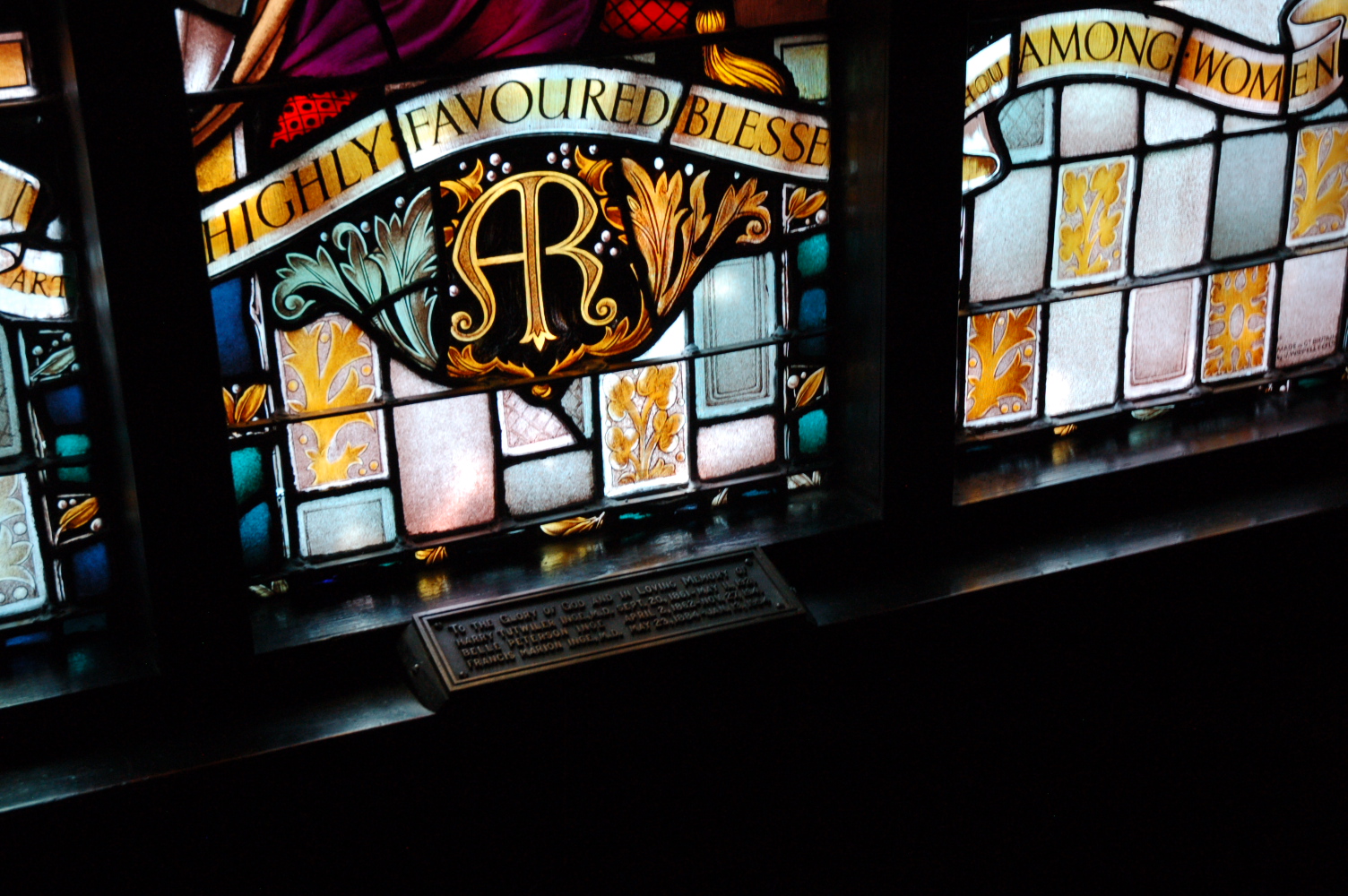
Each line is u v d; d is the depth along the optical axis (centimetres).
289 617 221
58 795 188
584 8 222
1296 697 298
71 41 176
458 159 220
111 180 183
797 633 233
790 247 252
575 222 231
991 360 274
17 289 194
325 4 204
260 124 204
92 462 207
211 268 204
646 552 244
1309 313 315
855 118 242
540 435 239
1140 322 291
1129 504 283
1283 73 291
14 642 207
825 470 269
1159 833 289
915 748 259
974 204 260
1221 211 293
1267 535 278
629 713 226
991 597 252
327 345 218
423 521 234
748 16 236
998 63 253
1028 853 276
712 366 251
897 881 264
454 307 226
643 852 238
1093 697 275
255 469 217
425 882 219
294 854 206
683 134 235
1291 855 295
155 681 204
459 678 212
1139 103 274
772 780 246
